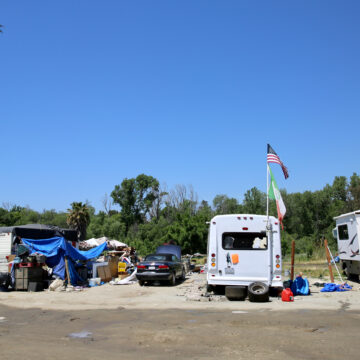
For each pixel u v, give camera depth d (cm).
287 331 775
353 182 6862
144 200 8525
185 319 934
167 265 1766
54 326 877
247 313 1002
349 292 1437
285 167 1495
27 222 6656
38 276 1736
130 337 750
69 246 1842
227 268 1317
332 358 584
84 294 1541
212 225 1351
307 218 7206
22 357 609
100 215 8094
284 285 1391
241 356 602
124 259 2512
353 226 1680
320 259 3559
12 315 1045
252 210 7338
